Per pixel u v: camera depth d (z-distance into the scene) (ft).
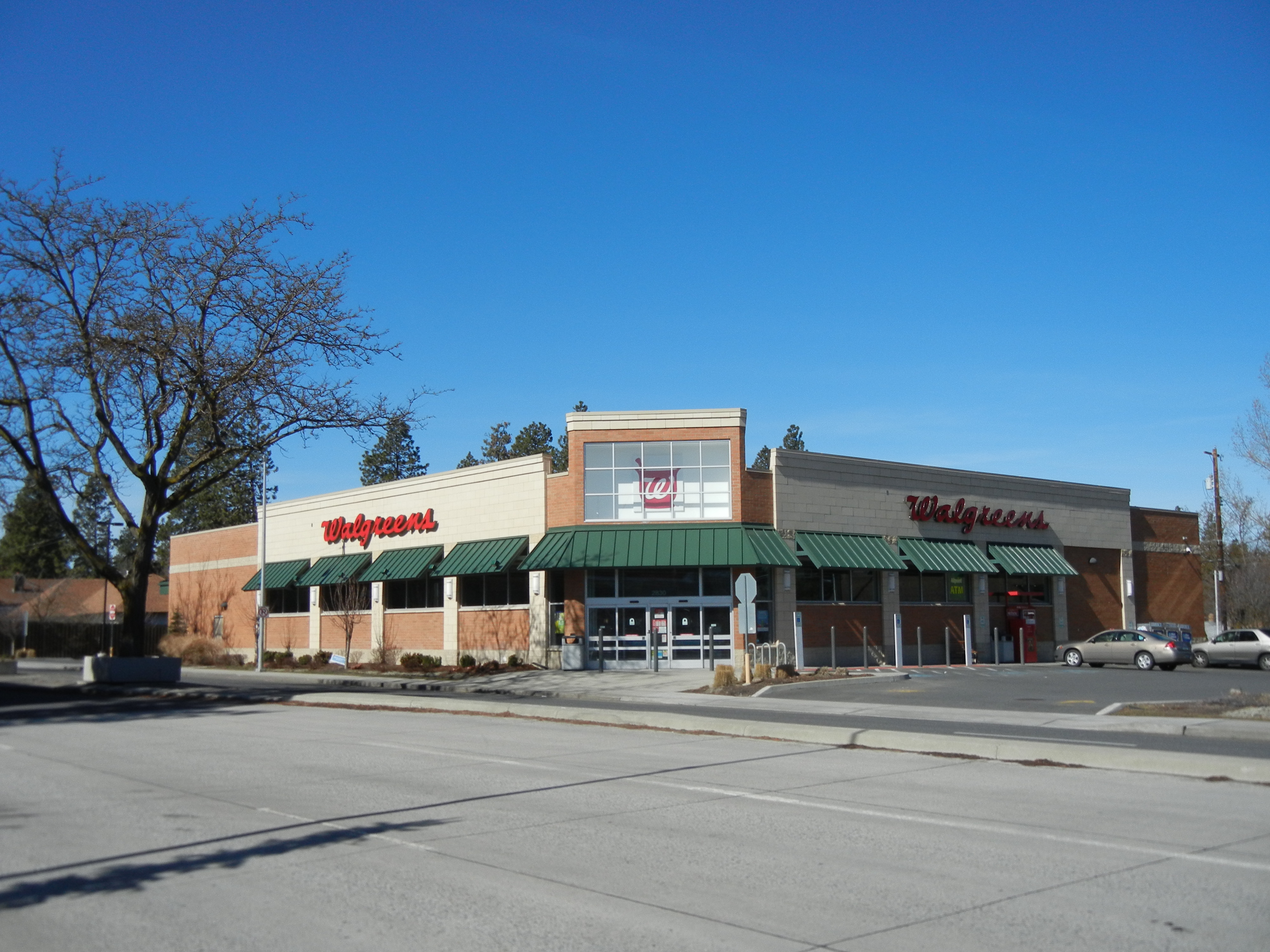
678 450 118.93
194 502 277.03
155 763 45.14
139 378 93.15
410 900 22.72
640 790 37.47
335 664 141.38
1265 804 34.01
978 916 21.50
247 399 93.09
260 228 93.20
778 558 113.39
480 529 131.75
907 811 33.12
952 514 134.62
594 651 117.19
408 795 36.27
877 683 96.89
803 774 41.27
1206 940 19.89
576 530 118.42
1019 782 38.86
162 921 21.27
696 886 23.94
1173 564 163.53
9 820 31.81
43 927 20.94
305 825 30.86
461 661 127.75
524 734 56.75
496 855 27.04
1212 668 126.11
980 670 115.96
